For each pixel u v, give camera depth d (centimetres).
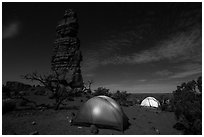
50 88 1788
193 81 1122
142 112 1583
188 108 917
